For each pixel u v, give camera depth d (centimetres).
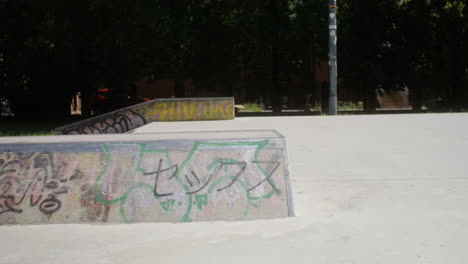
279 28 2272
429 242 338
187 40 2297
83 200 412
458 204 440
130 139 443
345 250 326
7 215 406
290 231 372
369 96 2538
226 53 2486
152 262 311
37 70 2028
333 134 1023
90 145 429
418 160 677
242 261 310
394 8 2480
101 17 1927
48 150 427
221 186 420
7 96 2173
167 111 1627
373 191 499
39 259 321
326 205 448
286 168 429
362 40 2509
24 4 1873
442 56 2623
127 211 409
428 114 1680
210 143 431
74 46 1906
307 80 3188
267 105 2662
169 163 427
